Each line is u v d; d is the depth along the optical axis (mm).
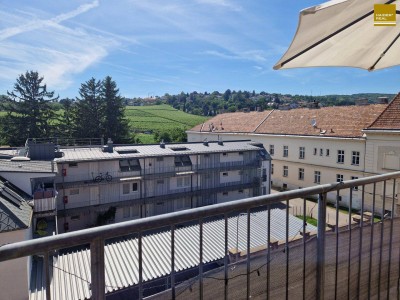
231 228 12430
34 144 19562
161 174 23625
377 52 2439
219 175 26797
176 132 54688
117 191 22625
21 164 16328
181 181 25266
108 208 22078
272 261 1984
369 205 18438
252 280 1908
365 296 2541
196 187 25844
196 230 12500
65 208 20891
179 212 1567
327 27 1994
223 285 1799
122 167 22656
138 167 23141
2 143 46312
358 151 24594
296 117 34000
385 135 22047
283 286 2025
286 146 32156
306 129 30359
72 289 8406
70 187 20516
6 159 18516
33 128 46562
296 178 31000
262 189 29219
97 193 21906
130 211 23375
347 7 1817
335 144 26703
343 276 2357
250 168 27797
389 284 2738
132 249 10930
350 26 2068
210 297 1756
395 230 2771
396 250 2795
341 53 2346
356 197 21547
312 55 2289
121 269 9602
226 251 1802
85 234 1284
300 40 2082
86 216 21859
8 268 8570
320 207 2174
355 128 25875
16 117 46875
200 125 47938
